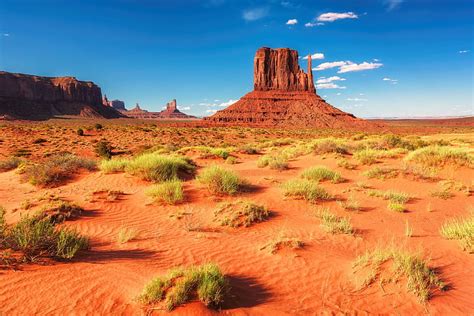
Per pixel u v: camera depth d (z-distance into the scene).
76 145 42.84
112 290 4.80
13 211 9.28
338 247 6.82
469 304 4.61
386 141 23.75
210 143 50.22
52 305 4.41
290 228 8.03
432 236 7.43
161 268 5.66
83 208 9.35
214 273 4.93
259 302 4.71
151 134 60.88
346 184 12.67
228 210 8.88
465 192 11.14
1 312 4.24
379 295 4.80
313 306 4.62
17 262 5.39
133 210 9.53
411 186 12.12
